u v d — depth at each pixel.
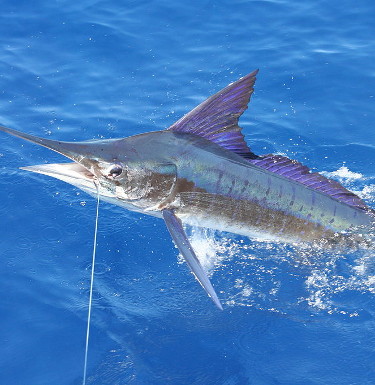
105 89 11.09
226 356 7.04
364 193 9.24
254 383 6.75
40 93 10.98
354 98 10.95
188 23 12.48
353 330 7.29
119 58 11.73
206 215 7.54
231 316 7.53
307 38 12.12
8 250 8.26
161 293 7.83
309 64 11.52
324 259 8.08
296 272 8.05
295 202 7.69
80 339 7.21
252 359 7.01
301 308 7.60
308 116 10.63
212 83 11.18
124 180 7.02
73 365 6.93
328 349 7.08
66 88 11.09
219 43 12.03
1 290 7.73
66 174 6.91
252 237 7.88
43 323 7.37
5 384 6.70
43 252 8.27
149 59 11.70
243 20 12.53
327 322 7.41
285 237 7.88
